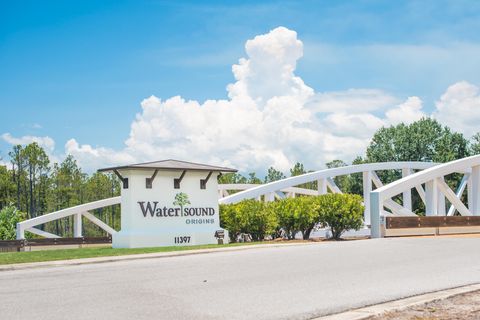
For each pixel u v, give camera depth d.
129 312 8.31
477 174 33.62
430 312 8.05
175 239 23.89
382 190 25.56
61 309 8.60
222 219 27.66
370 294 9.73
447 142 75.19
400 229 25.47
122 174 23.70
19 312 8.41
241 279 11.66
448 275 12.00
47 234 44.50
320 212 27.02
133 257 17.34
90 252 19.50
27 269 15.02
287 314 8.12
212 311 8.36
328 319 7.67
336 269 13.12
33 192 92.19
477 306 8.46
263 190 38.31
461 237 23.69
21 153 86.88
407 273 12.38
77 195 96.56
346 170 40.78
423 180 29.69
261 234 27.77
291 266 13.82
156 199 23.78
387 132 79.50
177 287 10.69
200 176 25.16
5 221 53.44
